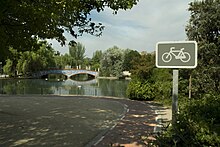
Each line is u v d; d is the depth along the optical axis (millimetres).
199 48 13430
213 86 13258
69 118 13648
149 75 25641
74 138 9234
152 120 13148
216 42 13609
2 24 5746
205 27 13570
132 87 24656
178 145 2799
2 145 8195
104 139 9055
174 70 3086
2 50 6336
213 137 2779
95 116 14461
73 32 8117
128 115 14961
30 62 63812
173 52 2994
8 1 4711
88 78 79812
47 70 71062
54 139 9055
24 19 5582
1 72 67250
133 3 6754
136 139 8977
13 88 37906
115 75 75125
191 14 14195
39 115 14500
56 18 5480
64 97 25875
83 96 27438
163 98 21234
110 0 6801
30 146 8125
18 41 6609
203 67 13641
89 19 8078
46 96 26641
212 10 13391
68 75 76375
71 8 5277
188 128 2879
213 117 3408
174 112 3115
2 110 16250
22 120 12836
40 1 5133
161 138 2896
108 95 30547
